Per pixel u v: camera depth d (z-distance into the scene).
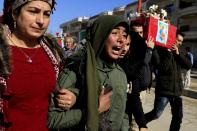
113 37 2.63
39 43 2.34
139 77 3.84
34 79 2.21
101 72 2.60
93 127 2.32
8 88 2.11
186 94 14.16
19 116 2.16
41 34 2.29
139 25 4.70
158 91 5.80
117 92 2.65
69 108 2.39
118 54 2.68
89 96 2.35
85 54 2.48
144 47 3.82
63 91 2.36
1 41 2.12
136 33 3.82
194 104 11.69
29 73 2.20
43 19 2.26
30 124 2.21
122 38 2.66
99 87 2.48
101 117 2.52
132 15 5.37
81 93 2.41
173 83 5.70
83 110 2.39
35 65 2.24
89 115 2.32
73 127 2.47
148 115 5.96
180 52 5.68
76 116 2.38
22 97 2.16
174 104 5.75
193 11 50.84
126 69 3.65
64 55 2.52
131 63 3.69
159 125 7.56
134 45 3.73
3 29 2.16
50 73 2.33
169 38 5.25
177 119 5.75
